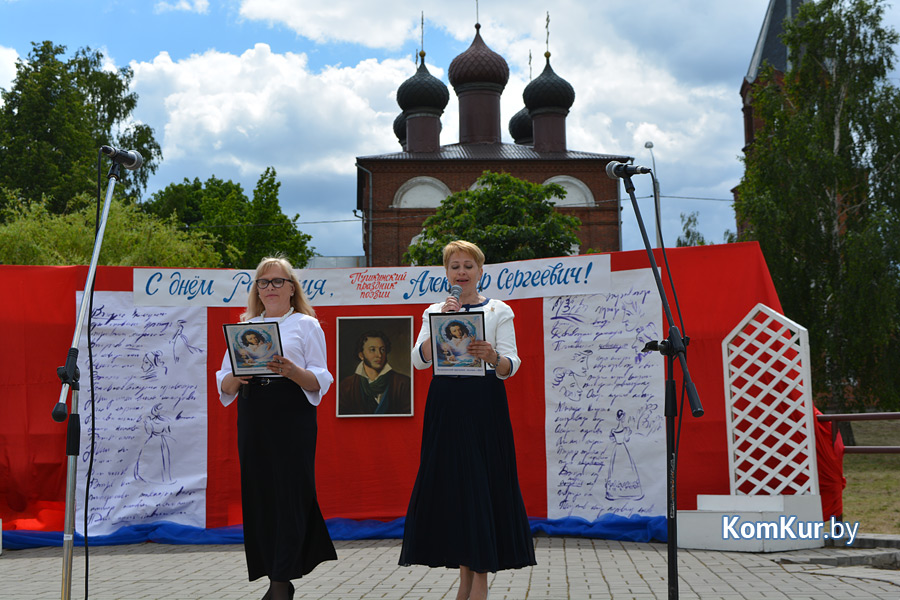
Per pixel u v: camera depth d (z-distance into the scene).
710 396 8.75
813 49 27.83
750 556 7.62
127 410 9.34
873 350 23.97
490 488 4.87
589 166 44.28
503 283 9.54
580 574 6.76
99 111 45.50
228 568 7.45
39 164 36.34
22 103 37.56
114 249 28.48
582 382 9.17
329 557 5.01
